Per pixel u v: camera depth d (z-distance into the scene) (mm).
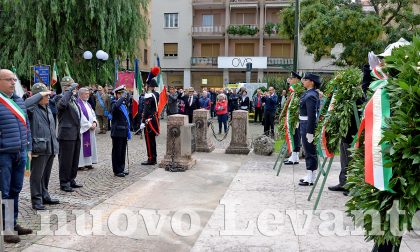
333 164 9594
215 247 4617
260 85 24297
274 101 15578
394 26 21156
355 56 18641
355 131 6094
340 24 18016
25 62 19359
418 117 2895
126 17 21422
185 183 7746
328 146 6059
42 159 5977
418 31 3348
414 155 2846
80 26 20406
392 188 3021
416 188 2887
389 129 2998
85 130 8992
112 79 21359
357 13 18047
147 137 9602
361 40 18266
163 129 18406
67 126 7020
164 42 40938
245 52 40531
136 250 4570
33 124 5848
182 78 41469
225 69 39969
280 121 9336
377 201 3119
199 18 41125
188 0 40094
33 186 6012
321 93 7848
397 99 3045
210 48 41281
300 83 8570
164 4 40500
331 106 6113
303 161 10062
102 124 16391
